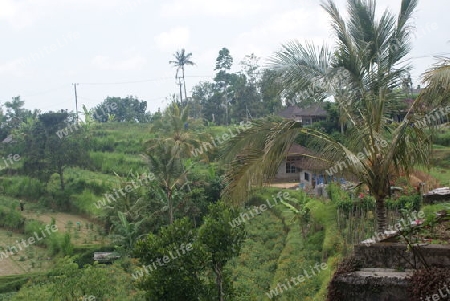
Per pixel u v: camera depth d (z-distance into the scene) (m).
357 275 6.56
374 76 10.81
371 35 11.16
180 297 10.25
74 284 17.77
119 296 19.11
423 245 6.81
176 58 66.94
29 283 24.31
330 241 18.48
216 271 10.76
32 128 50.84
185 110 40.50
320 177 30.30
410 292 6.12
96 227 36.91
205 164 40.56
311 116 44.47
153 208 29.61
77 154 46.53
